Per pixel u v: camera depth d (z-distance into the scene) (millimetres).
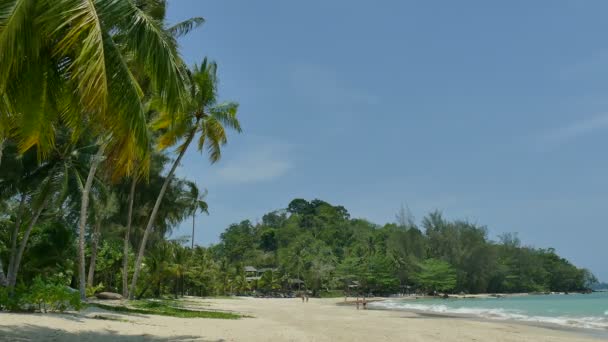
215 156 29781
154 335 14078
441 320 27891
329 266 111438
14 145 23906
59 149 25203
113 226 38656
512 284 112062
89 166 27500
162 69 10062
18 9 8867
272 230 159625
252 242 158875
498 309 46969
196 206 52750
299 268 115125
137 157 11602
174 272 45250
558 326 24891
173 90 10195
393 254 106938
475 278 102625
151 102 20750
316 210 178750
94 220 31406
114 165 10797
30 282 28906
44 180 24766
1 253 28188
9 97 10703
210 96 28453
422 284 100688
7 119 11133
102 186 29562
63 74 11008
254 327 19047
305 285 111312
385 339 16391
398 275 105125
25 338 11336
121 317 18609
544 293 121875
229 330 16984
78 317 16734
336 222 163000
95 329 14195
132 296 29922
